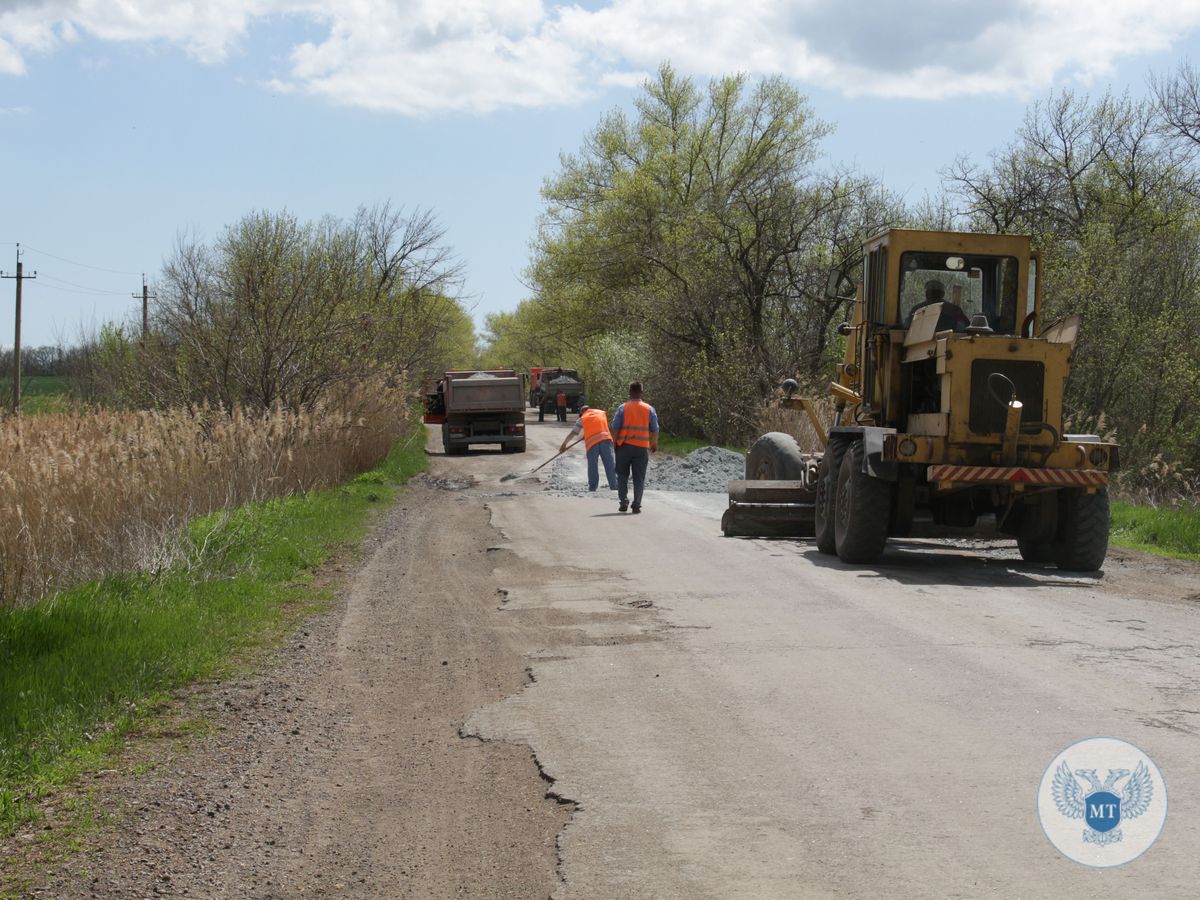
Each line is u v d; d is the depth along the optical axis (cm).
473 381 3497
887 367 1198
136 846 460
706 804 484
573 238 4928
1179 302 2542
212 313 2211
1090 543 1112
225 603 951
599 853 437
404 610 966
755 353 3366
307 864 441
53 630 796
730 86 4741
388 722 635
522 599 984
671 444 3628
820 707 619
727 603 930
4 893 415
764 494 1367
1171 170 3047
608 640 805
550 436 4519
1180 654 729
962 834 444
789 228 3525
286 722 639
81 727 615
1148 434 2423
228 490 1506
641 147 4941
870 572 1099
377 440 2392
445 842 459
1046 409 1064
